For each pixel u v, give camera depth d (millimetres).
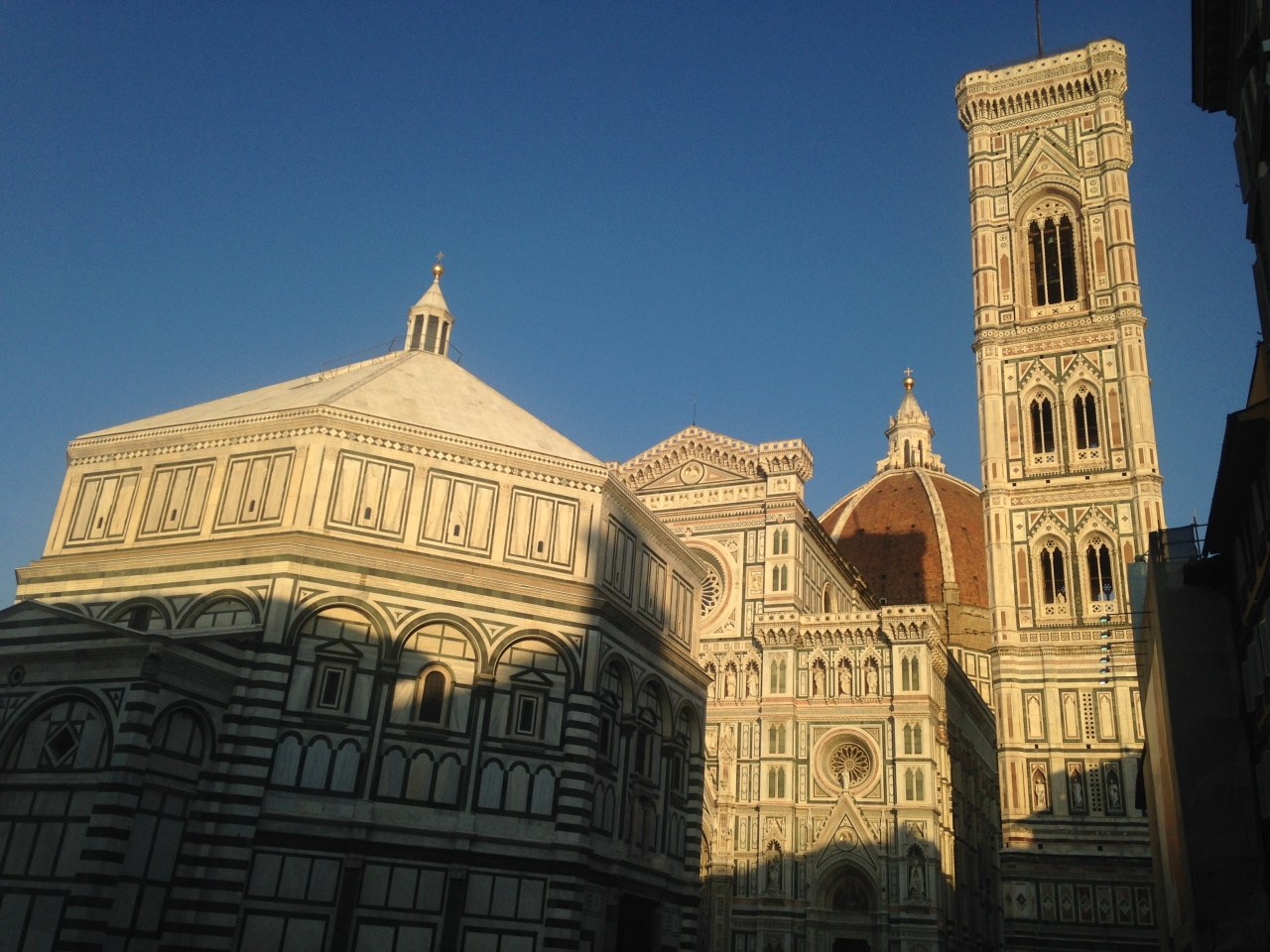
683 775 65000
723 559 103125
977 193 110812
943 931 90188
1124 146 108375
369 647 50469
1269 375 33375
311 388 61812
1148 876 82312
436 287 74812
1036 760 88500
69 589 54312
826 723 94438
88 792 42969
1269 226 33906
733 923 89938
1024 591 94312
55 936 41000
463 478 55719
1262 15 32312
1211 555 43062
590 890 52344
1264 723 37062
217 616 50594
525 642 53250
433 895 47750
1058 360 101500
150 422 59094
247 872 45500
